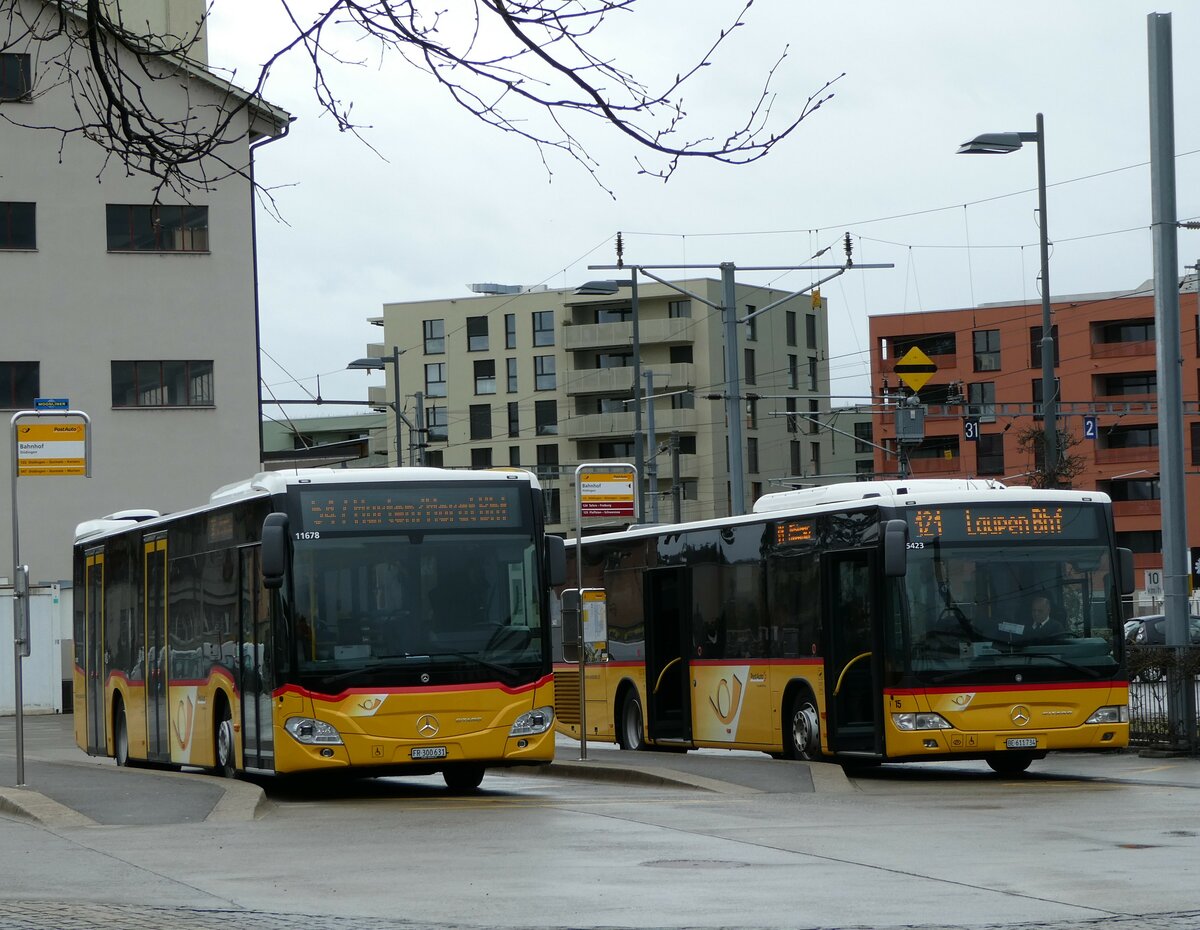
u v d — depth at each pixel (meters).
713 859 13.43
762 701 24.98
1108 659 22.06
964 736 21.53
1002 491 22.33
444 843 14.83
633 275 58.44
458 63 8.83
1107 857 13.40
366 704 19.50
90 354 53.84
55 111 53.62
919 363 50.34
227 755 21.86
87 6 9.30
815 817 16.84
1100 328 109.62
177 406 54.47
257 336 55.25
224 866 13.39
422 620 19.86
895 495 22.16
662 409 121.44
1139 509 108.38
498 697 19.88
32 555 53.38
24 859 13.89
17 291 53.31
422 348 131.38
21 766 19.95
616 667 29.86
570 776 23.72
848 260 41.66
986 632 21.78
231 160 51.81
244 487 21.42
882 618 21.86
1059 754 26.83
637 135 8.89
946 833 15.24
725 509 120.00
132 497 54.06
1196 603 67.38
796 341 127.88
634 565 29.28
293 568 19.73
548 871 12.81
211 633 22.44
